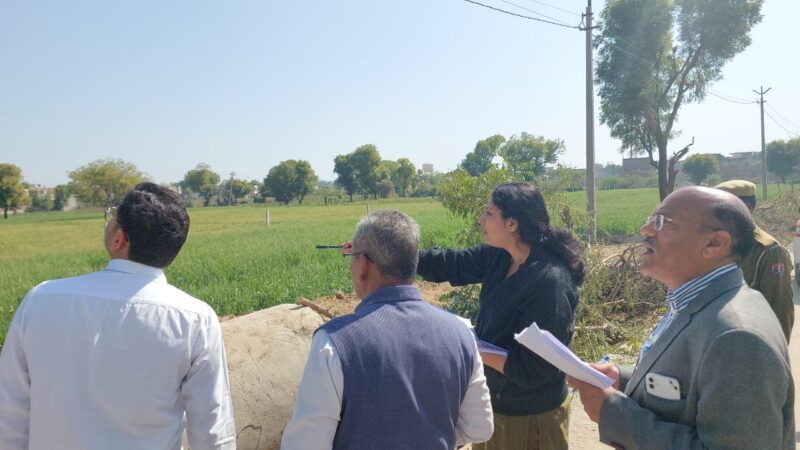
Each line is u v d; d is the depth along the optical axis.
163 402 1.82
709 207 1.80
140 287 1.87
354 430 1.66
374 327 1.75
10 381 1.80
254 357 3.44
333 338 1.71
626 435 1.79
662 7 20.02
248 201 127.88
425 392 1.74
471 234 8.05
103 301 1.80
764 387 1.51
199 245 19.70
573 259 2.62
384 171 127.00
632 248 8.35
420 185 131.25
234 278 11.99
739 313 1.62
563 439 2.72
